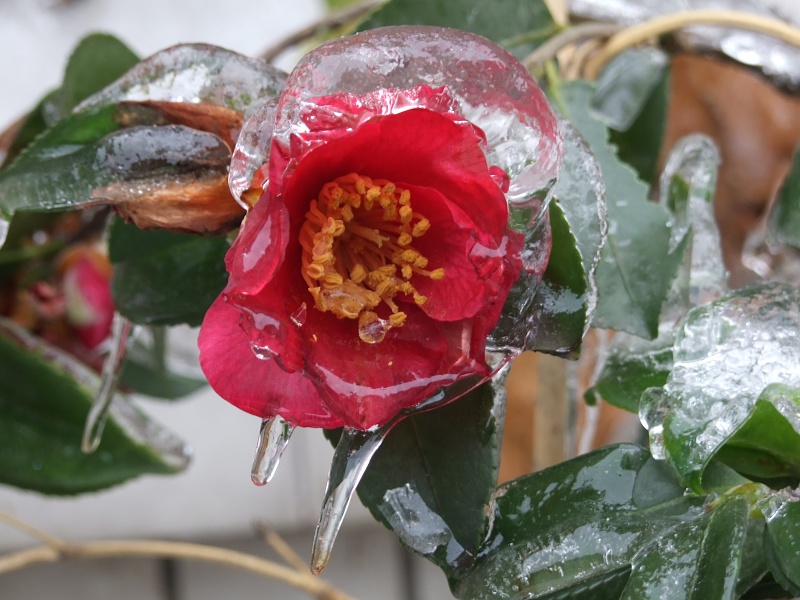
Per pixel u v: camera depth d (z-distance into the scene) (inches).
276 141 15.2
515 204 16.0
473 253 15.4
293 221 15.6
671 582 15.9
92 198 16.9
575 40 20.7
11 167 17.1
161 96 17.0
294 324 15.4
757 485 16.4
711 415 16.0
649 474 17.1
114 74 21.5
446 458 16.6
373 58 15.9
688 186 20.5
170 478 32.2
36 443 22.2
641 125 25.4
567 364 21.0
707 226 20.2
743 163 28.8
